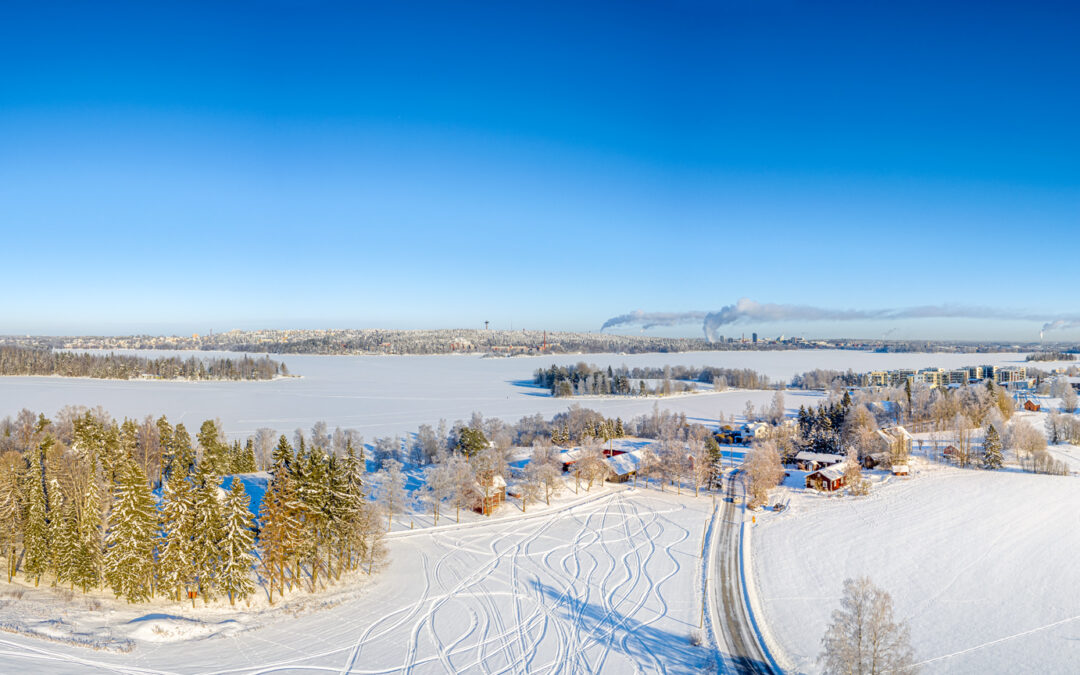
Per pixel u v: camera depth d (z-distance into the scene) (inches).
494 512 4512.8
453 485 4473.4
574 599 3100.4
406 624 2780.5
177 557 2807.6
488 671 2402.8
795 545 3919.8
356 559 3425.2
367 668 2385.6
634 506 4761.3
